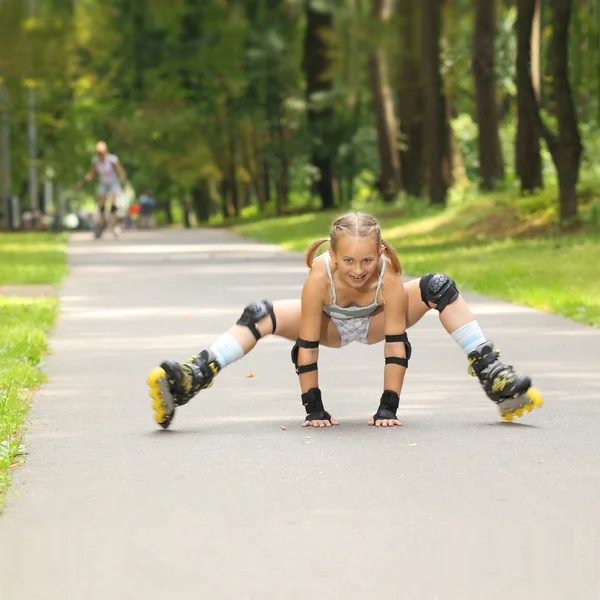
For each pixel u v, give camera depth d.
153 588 10.95
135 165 181.62
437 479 14.95
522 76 69.94
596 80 84.12
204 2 130.00
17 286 47.09
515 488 14.46
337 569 11.41
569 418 19.22
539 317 35.19
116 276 52.34
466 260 55.97
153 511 13.59
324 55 124.12
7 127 116.81
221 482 14.92
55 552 12.09
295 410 20.27
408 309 18.81
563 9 68.00
